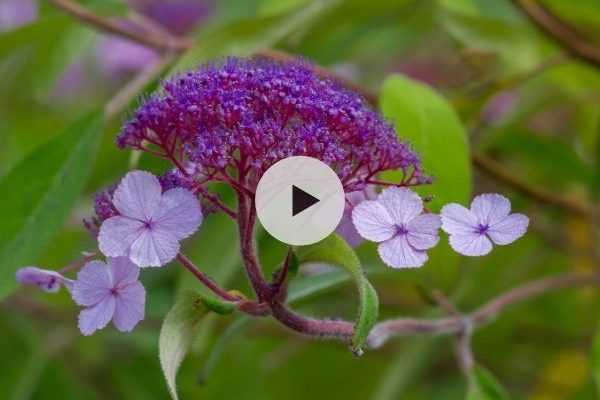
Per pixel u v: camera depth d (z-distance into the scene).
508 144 0.94
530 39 0.86
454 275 0.70
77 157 0.73
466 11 0.87
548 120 1.15
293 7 0.80
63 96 1.24
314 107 0.56
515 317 0.92
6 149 1.09
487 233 0.55
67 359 1.08
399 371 0.84
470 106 0.86
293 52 0.90
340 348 0.94
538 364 1.00
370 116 0.57
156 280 0.85
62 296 0.88
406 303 0.90
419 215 0.55
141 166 0.74
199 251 0.80
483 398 0.68
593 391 0.90
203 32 0.94
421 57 1.15
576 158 0.93
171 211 0.54
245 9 0.94
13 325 1.01
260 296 0.58
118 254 0.54
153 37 0.83
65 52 1.03
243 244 0.57
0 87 1.12
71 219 0.92
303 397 1.04
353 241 0.62
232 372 0.94
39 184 0.72
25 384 0.98
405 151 0.57
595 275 0.77
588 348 0.96
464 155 0.69
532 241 0.95
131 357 1.06
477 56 0.93
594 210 0.88
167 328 0.56
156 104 0.56
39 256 0.71
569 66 0.91
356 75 1.13
